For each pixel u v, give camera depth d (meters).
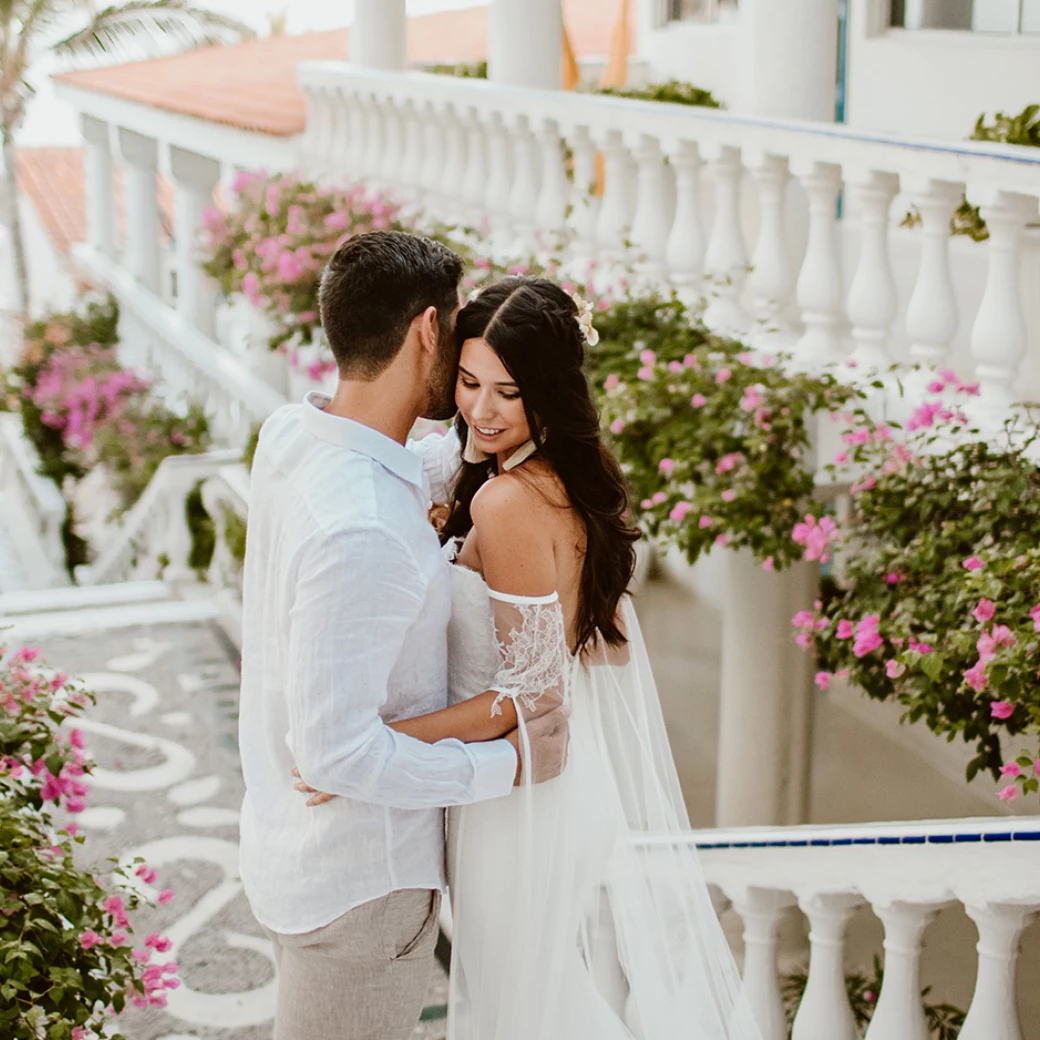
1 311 22.56
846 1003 2.96
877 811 6.86
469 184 7.49
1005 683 3.42
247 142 11.04
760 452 4.71
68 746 3.52
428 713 2.35
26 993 2.76
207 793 5.55
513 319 2.30
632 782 2.77
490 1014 2.55
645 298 5.77
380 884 2.32
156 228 16.92
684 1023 2.71
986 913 2.71
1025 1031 4.25
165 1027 4.02
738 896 2.96
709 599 9.34
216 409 13.52
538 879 2.50
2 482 17.44
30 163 29.34
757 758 5.96
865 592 4.21
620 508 2.45
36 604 8.32
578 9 17.03
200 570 9.19
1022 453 4.26
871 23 7.00
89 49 19.06
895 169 4.69
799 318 6.24
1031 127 5.46
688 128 5.75
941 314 4.74
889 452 4.44
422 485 2.31
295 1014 2.44
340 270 2.23
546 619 2.37
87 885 3.05
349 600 2.13
